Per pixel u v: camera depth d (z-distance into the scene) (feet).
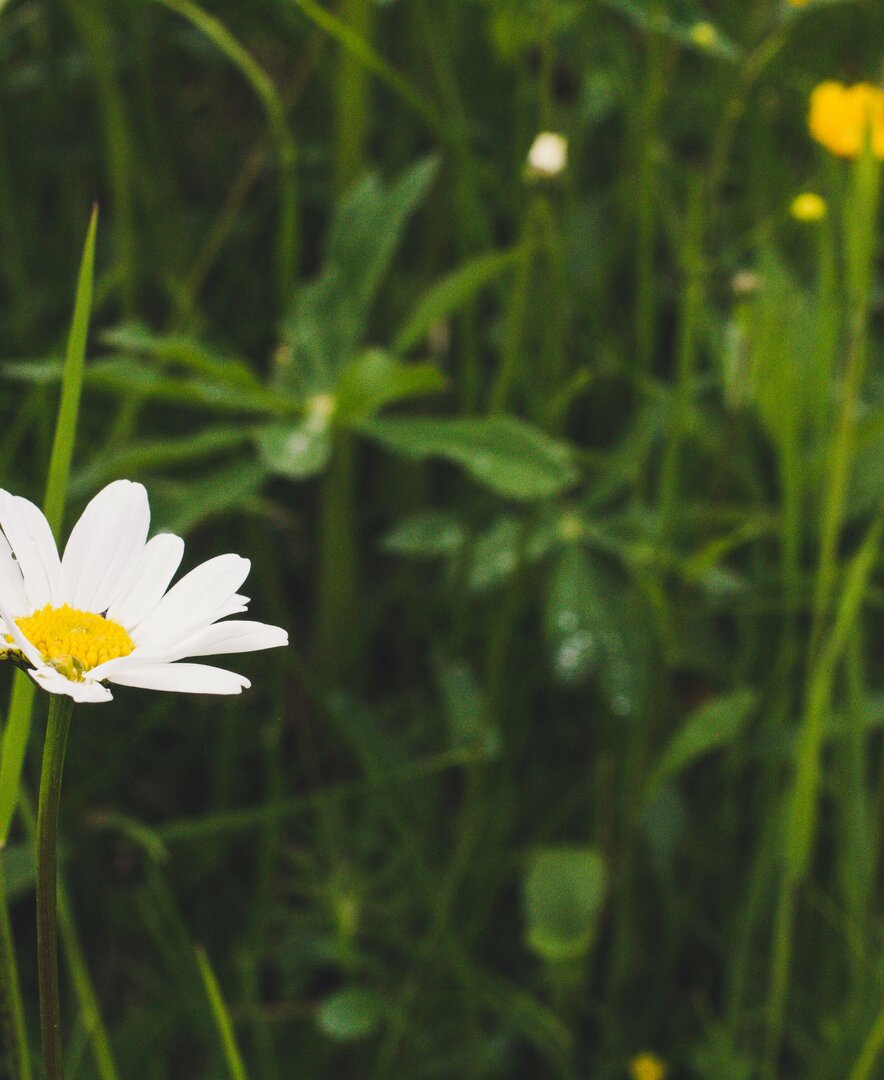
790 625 2.96
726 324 3.45
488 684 2.99
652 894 3.18
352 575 3.41
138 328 2.84
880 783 2.79
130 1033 2.65
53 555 1.69
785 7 3.45
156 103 4.21
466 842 2.78
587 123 4.07
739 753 3.05
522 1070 2.97
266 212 4.08
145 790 3.22
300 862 3.00
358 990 2.66
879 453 3.07
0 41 3.98
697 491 3.61
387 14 4.15
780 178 4.11
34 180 3.97
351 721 3.15
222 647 1.64
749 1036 2.84
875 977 2.60
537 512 3.00
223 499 2.88
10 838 2.61
